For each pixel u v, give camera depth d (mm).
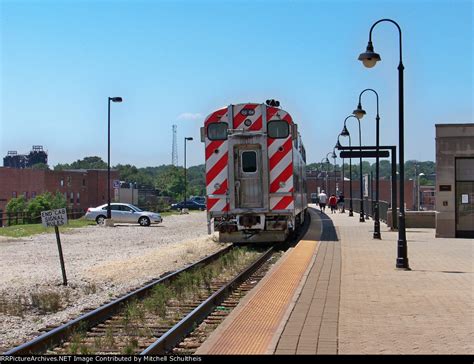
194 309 10703
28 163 159250
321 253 19609
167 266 18562
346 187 110000
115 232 36094
